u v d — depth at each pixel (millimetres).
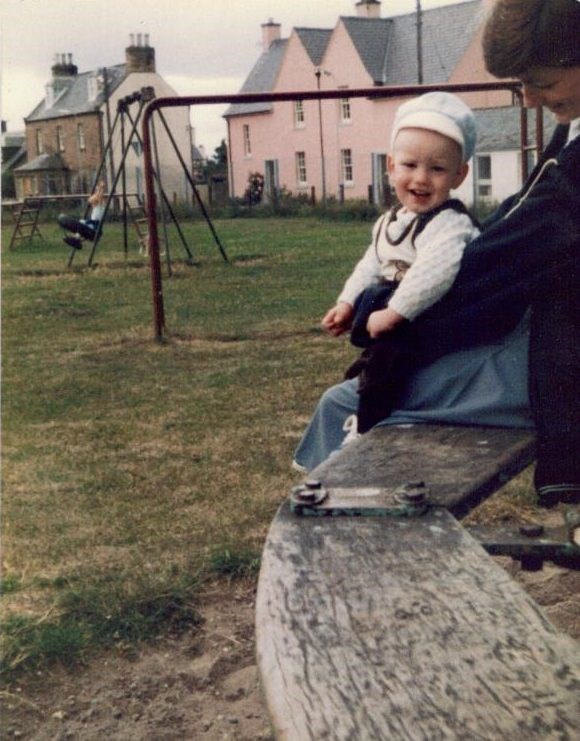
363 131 44375
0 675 2871
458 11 42219
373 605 1511
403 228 2607
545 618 1456
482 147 35844
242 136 52312
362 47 44031
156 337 8250
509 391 2420
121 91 52500
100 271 14609
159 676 2879
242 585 3387
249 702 2748
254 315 9531
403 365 2480
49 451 5082
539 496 2307
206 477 4543
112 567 3523
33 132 58719
